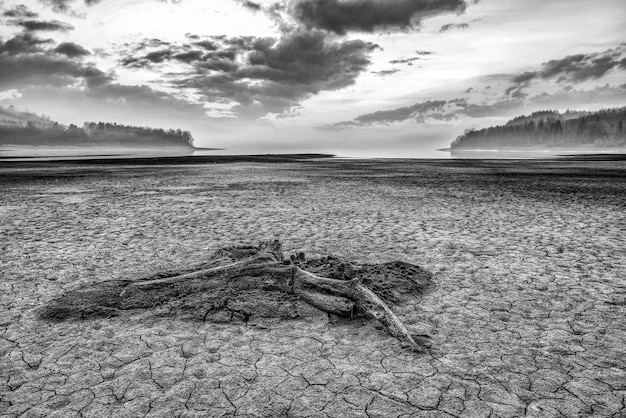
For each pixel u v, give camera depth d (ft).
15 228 31.83
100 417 9.61
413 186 65.98
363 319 15.10
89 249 25.46
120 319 15.14
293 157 238.89
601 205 44.19
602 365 11.94
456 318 15.31
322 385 10.92
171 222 34.68
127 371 11.64
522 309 16.12
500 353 12.66
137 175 90.94
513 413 9.75
